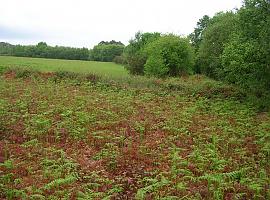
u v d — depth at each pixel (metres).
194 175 15.26
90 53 121.81
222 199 13.05
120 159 16.81
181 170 15.32
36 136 20.30
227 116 27.00
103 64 88.00
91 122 23.45
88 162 16.28
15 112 25.05
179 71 53.38
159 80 40.72
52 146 18.70
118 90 36.44
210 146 19.30
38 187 13.56
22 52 117.94
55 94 32.09
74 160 16.28
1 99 28.66
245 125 24.39
